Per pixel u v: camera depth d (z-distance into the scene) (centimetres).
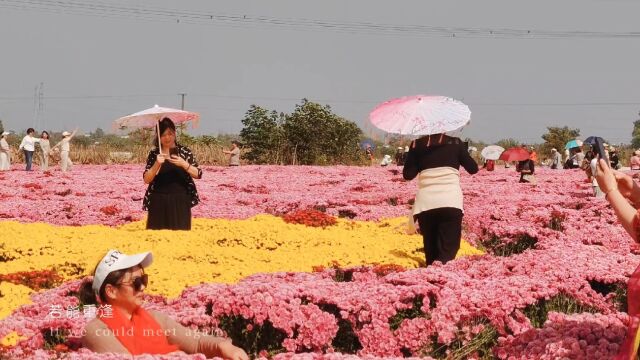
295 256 1109
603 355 590
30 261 1020
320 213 1469
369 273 972
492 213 1658
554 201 2042
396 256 1137
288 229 1318
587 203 1942
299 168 3997
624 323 684
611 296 888
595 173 576
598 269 924
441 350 741
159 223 1219
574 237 1378
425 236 1088
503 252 1397
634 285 533
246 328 750
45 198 2056
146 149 4566
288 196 2217
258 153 4753
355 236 1316
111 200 1955
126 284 604
